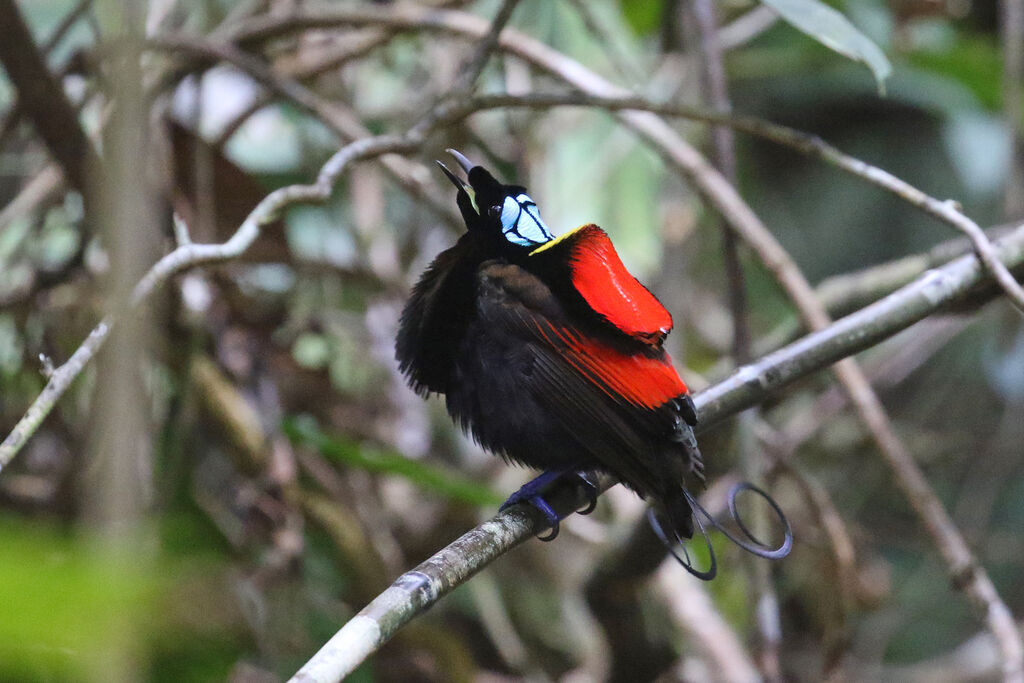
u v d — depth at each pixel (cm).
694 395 603
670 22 1173
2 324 918
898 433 1415
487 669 1139
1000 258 653
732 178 891
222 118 1130
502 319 581
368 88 1229
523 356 575
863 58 620
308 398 997
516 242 624
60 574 126
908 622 1422
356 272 1011
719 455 892
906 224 1614
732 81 1505
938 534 770
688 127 1173
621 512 1011
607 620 883
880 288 902
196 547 654
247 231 595
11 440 417
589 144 1146
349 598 895
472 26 923
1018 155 1223
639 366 553
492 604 1043
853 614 904
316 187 636
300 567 816
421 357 628
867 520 1409
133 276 210
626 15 1164
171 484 789
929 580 1388
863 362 1354
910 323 628
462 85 731
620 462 559
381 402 1037
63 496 789
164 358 819
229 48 881
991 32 1443
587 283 574
